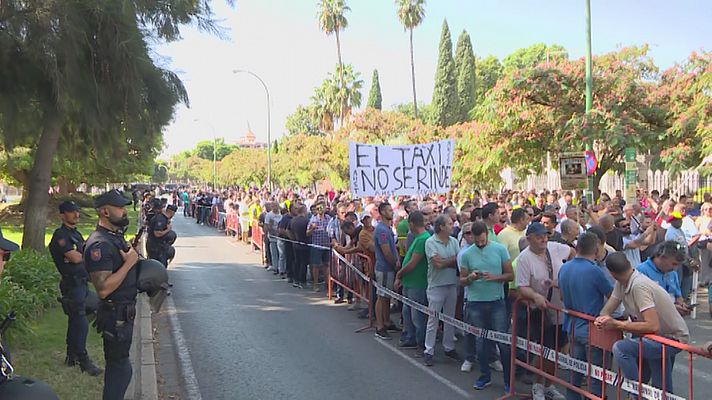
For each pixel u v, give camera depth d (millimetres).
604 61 17219
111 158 12641
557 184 27516
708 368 7414
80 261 6754
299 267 13523
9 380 3471
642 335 4816
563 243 7211
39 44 9992
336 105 62875
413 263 7992
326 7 60812
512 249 7824
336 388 6742
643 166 24422
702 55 17250
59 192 44000
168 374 7309
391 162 13219
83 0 10547
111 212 4879
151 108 12164
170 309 11172
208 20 11984
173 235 12828
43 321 8898
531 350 6168
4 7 9891
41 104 11664
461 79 56031
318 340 8883
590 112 15625
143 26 11719
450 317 7402
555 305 6387
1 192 72312
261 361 7816
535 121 17797
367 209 14125
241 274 15836
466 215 10523
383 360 7848
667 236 10328
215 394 6582
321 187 52250
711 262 10961
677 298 6430
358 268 10555
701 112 16031
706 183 21641
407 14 56469
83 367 6781
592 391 5418
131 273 5086
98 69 11016
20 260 10195
